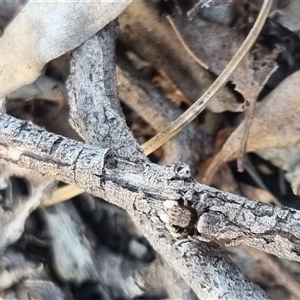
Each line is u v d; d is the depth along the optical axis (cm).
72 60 7
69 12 7
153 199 6
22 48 7
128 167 6
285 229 6
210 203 6
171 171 6
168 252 6
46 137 6
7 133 6
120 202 6
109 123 7
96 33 7
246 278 6
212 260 6
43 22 7
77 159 6
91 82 7
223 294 6
